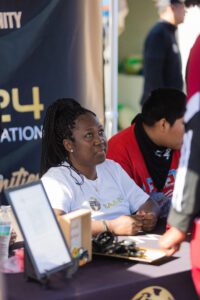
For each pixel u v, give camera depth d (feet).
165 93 14.08
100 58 20.30
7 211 11.69
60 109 12.72
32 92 19.69
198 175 9.68
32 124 19.86
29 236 9.70
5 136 19.57
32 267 9.84
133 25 27.86
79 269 10.56
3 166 19.70
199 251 10.12
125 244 11.24
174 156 14.78
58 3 19.49
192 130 9.78
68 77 20.04
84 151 12.37
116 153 14.67
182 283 10.52
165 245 10.24
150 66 27.25
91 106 20.44
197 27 27.71
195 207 9.80
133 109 28.14
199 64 9.94
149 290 10.19
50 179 12.25
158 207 13.55
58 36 19.69
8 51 19.21
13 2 19.02
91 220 11.39
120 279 10.12
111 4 21.12
